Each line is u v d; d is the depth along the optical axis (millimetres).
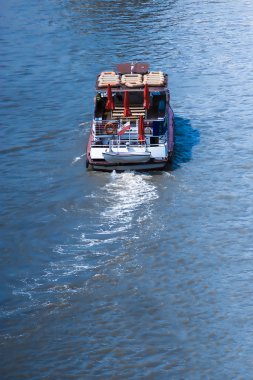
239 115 76875
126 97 67125
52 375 44625
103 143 66250
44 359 45688
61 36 101438
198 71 88375
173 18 107688
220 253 55031
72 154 70000
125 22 106375
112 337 47312
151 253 55312
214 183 64312
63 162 68562
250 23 105062
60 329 48000
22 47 98000
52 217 60188
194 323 48219
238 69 88500
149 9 112062
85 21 107375
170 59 92375
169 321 48469
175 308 49594
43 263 54469
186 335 47312
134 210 60969
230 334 47219
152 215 60125
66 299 50594
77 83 86250
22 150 70938
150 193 63125
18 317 49000
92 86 85312
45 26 105750
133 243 56562
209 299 50312
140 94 68875
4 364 45375
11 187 64625
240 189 63406
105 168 65625
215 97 81188
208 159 68312
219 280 52062
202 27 103562
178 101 80375
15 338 47250
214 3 114750
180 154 69250
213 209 60656
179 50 95250
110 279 52531
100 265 54094
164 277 52594
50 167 67812
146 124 65812
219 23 105250
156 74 70000
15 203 62219
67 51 96125
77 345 46719
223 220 59125
